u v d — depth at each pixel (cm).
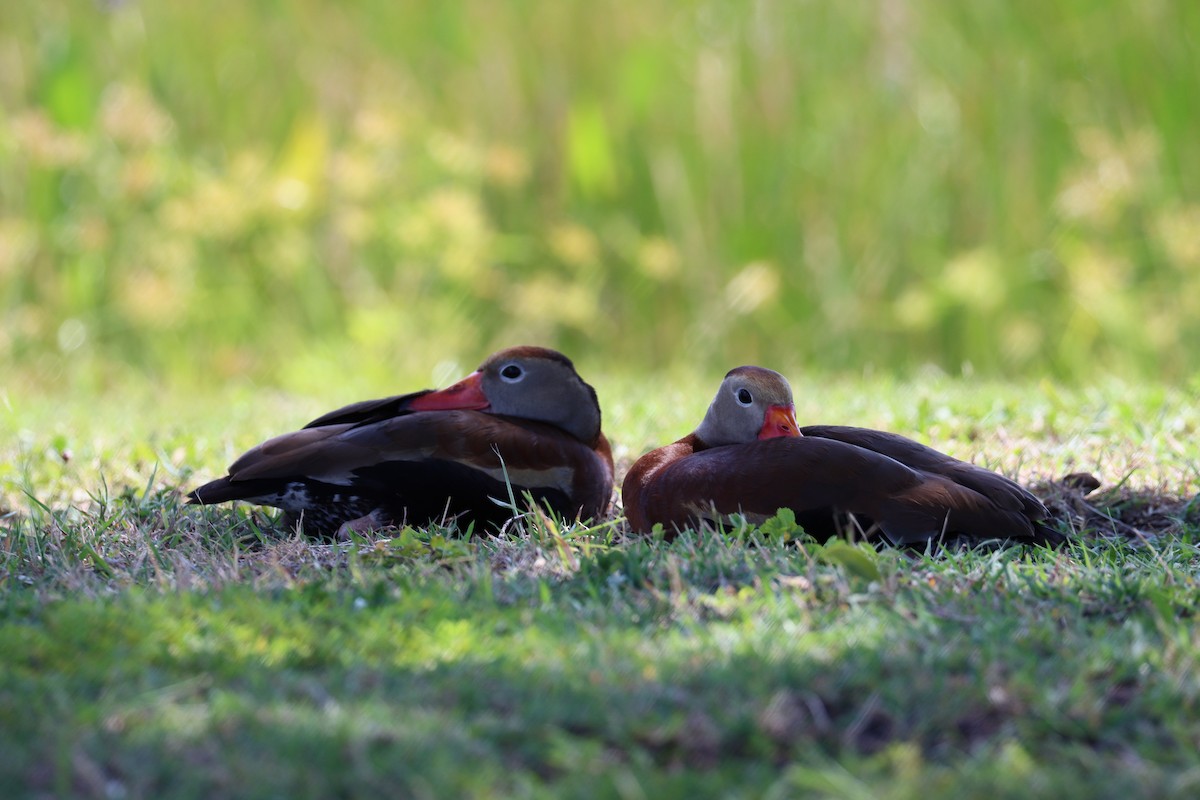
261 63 2053
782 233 2008
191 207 1928
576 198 2039
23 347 1888
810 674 532
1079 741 495
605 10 2038
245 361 1952
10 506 941
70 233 1917
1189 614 636
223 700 500
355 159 1981
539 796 438
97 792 444
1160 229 1894
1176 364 1850
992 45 1989
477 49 2053
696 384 1616
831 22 2014
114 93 1966
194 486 988
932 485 766
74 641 571
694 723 492
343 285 2002
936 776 456
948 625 605
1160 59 1948
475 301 2027
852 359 1961
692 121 2027
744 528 750
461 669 539
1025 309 1941
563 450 859
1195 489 923
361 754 461
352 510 835
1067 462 1002
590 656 548
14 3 1989
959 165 1994
